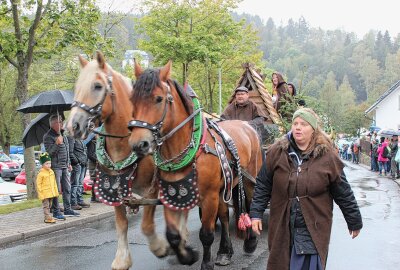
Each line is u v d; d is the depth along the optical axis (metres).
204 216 5.51
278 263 4.05
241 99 8.34
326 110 9.52
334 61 134.62
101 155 5.66
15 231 8.43
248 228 6.74
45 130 10.54
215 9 23.55
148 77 4.84
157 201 5.48
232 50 25.86
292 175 4.07
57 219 9.52
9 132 33.88
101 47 13.74
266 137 8.49
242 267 6.33
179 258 5.63
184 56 22.20
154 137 4.79
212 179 5.46
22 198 15.27
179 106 5.23
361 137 43.31
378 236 8.34
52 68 27.23
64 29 12.63
